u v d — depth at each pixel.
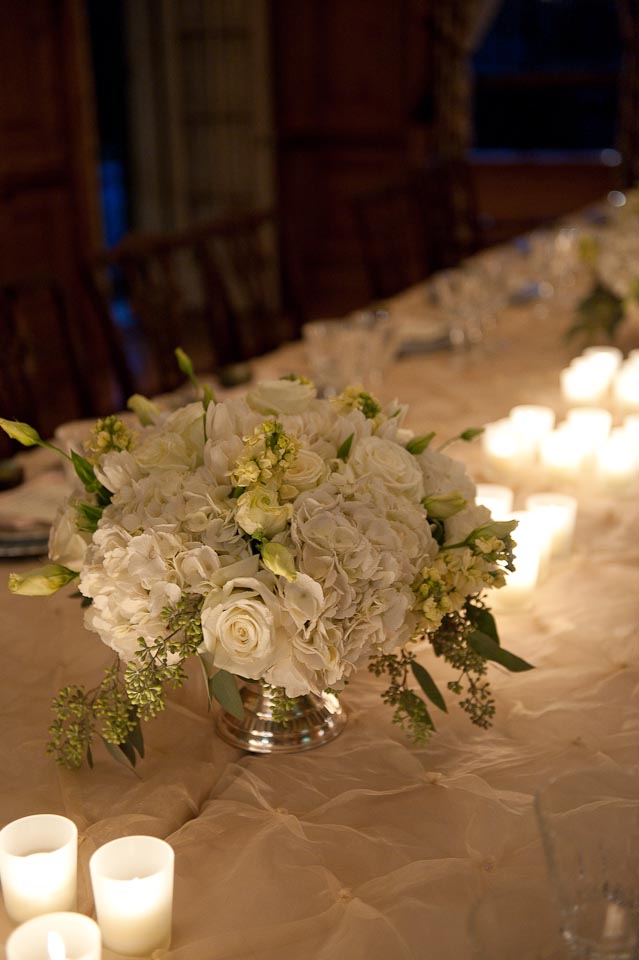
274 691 0.99
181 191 6.24
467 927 0.85
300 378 1.17
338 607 0.95
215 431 1.02
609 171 6.30
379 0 5.71
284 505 0.95
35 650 1.31
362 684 1.24
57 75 4.68
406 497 1.04
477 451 1.95
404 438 1.16
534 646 1.32
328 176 6.11
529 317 2.92
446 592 1.01
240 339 2.99
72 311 2.37
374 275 3.44
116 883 0.82
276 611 0.94
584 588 1.46
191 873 0.95
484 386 2.33
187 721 1.17
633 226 2.54
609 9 6.40
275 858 0.96
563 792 0.84
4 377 2.20
